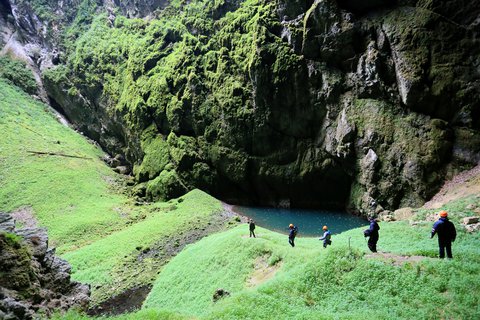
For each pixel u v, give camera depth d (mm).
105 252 50156
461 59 54094
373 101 59062
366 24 60188
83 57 96000
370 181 56625
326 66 62531
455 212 37125
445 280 21688
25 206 64562
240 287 32375
